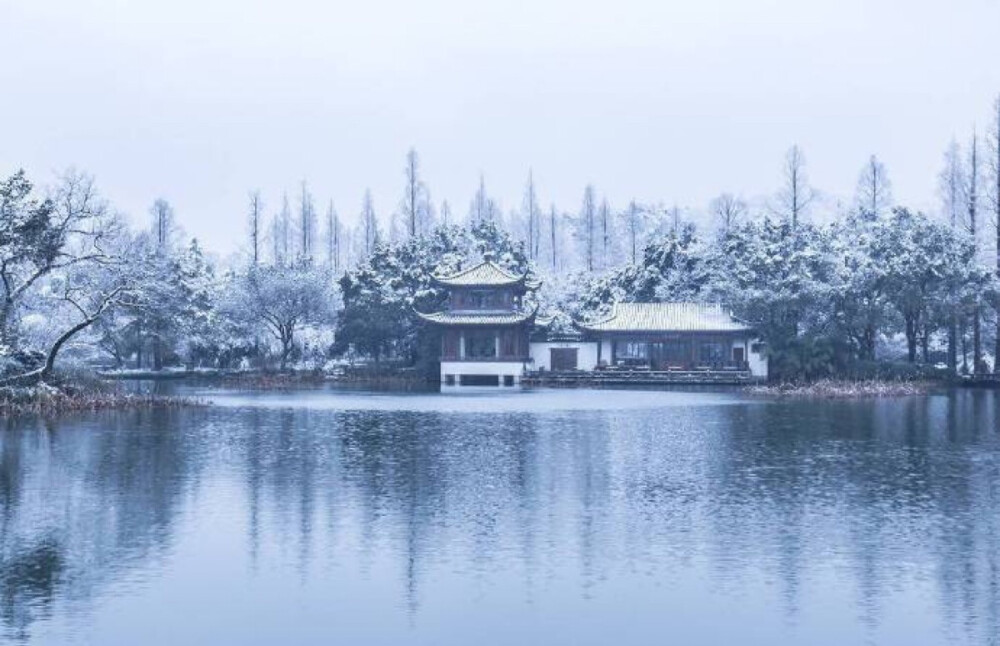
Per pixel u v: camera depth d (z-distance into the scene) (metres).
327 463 40.06
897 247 95.69
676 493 33.03
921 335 106.69
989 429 53.22
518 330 107.19
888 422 57.31
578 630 19.67
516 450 44.19
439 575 23.22
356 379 112.75
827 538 26.56
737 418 60.47
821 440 48.03
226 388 96.12
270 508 30.47
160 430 52.72
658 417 61.16
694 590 22.06
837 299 99.06
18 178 63.22
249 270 123.00
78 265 74.38
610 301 131.50
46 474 37.00
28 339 74.50
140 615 20.50
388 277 120.94
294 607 21.03
